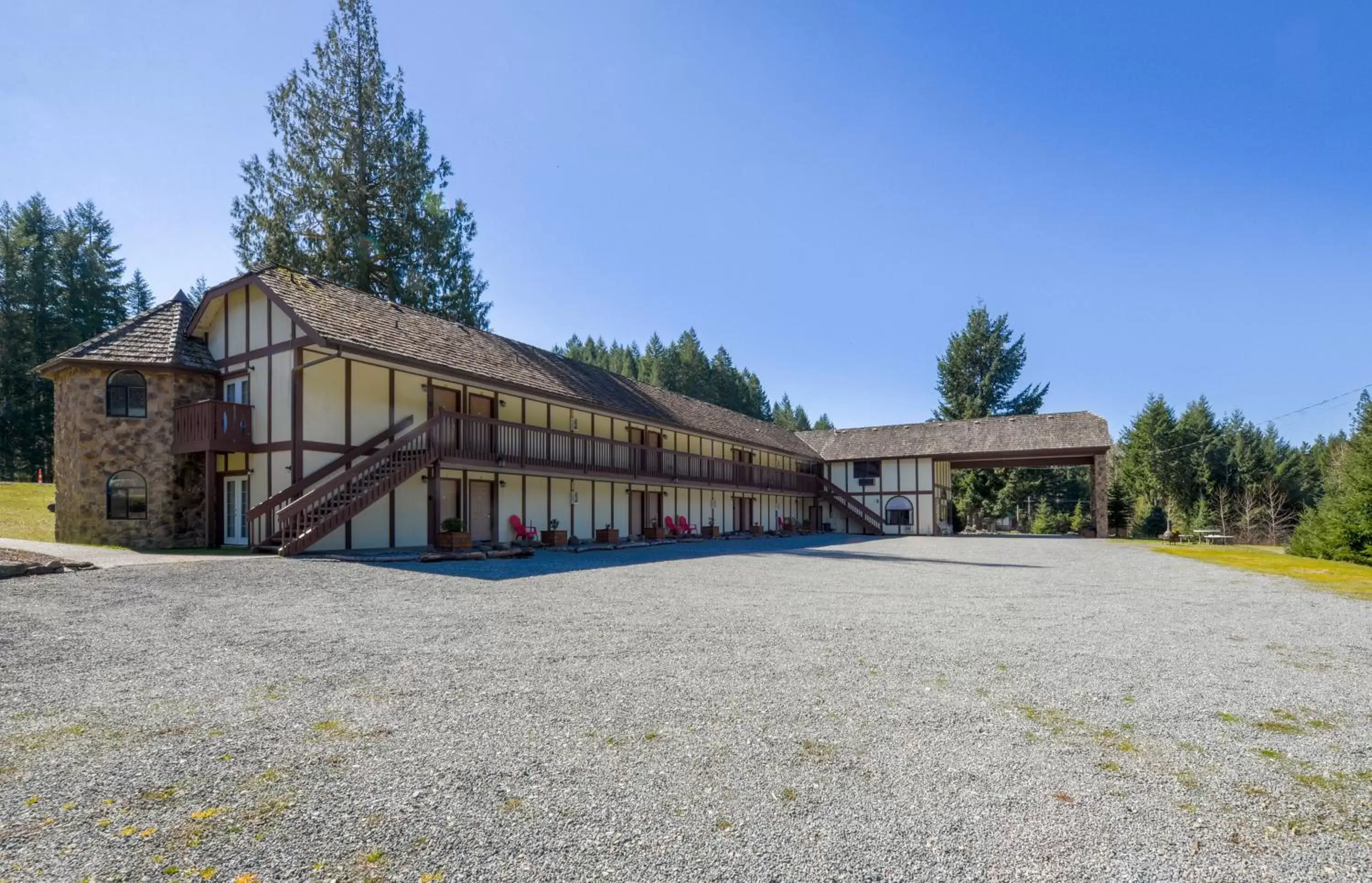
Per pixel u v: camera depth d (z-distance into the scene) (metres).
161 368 16.94
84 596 8.19
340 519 13.91
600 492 24.36
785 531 36.03
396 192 28.88
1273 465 44.47
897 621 7.89
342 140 28.19
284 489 15.41
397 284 28.89
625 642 6.45
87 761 3.51
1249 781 3.46
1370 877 2.57
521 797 3.15
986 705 4.64
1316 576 13.82
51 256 46.69
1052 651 6.33
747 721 4.23
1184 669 5.70
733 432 33.47
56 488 17.52
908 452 38.66
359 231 28.06
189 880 2.45
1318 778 3.49
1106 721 4.34
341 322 16.23
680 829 2.86
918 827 2.91
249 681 4.97
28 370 42.62
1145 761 3.69
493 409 20.31
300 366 15.35
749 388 76.12
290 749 3.69
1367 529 17.36
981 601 9.70
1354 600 10.09
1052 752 3.80
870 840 2.79
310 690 4.78
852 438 42.62
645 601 9.05
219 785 3.24
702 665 5.62
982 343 59.28
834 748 3.80
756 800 3.15
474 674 5.25
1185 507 46.25
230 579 9.63
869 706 4.57
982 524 55.59
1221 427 47.22
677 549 20.23
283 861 2.58
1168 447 47.09
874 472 39.84
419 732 3.99
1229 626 7.79
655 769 3.49
